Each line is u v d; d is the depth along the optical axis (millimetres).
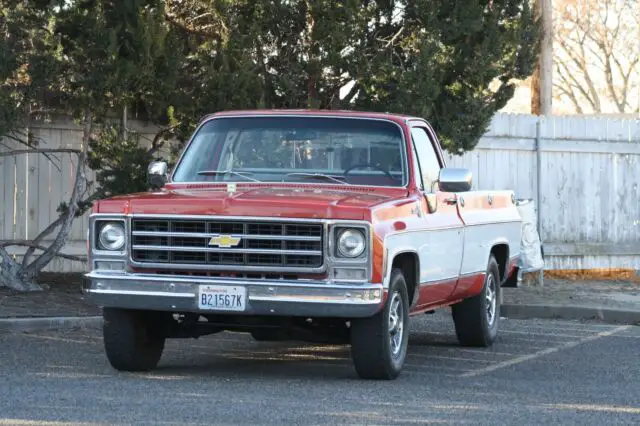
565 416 10156
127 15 18188
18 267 19047
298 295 11445
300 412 9992
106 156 19016
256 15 19406
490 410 10375
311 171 13047
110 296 11820
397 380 12227
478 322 15336
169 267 11773
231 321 12273
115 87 17734
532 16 21000
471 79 20016
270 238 11547
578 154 25297
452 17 19594
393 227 11891
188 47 19609
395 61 20219
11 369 12406
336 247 11477
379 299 11453
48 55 17516
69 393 10797
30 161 21250
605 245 25422
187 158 13367
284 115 13445
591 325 18594
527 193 24781
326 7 18812
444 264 13617
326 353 14633
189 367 13062
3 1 17703
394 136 13258
